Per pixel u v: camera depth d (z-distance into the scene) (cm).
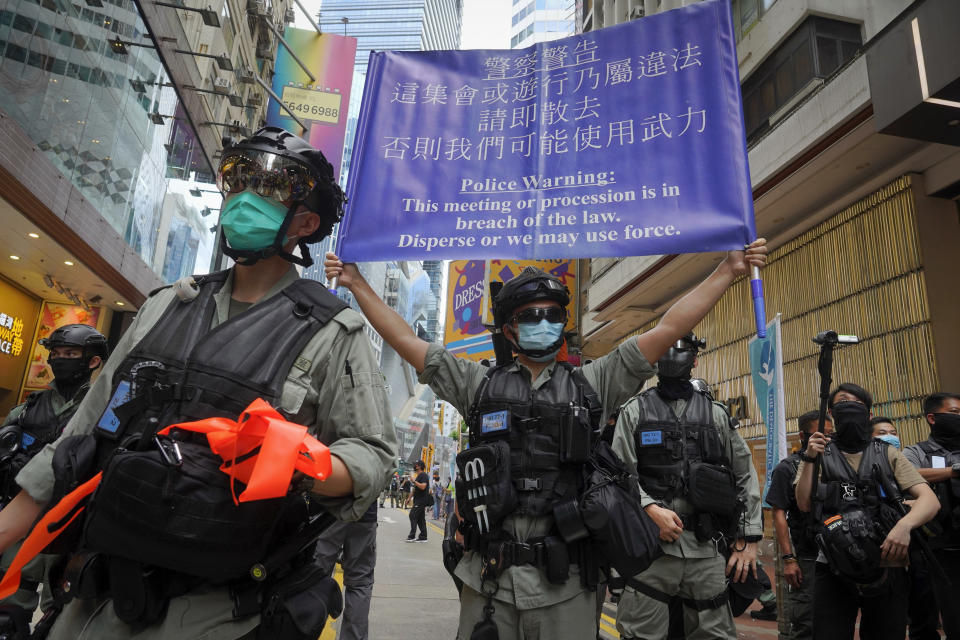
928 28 656
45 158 1135
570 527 214
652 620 327
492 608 221
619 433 359
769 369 519
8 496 312
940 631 513
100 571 119
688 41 301
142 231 1623
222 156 155
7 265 1513
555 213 292
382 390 150
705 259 1326
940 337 866
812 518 329
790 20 1118
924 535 359
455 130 313
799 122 954
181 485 111
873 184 969
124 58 1327
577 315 1720
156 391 127
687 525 330
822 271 1079
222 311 149
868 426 335
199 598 122
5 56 999
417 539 1358
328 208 168
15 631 273
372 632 466
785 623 441
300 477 121
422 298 9962
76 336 338
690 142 287
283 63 1536
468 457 232
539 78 315
